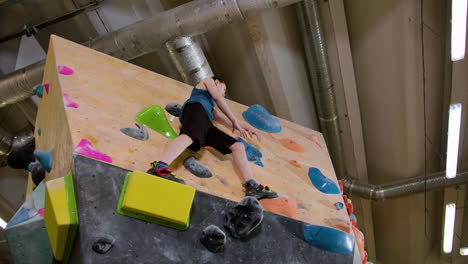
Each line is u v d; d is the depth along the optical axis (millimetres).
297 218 2867
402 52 6730
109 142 2758
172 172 2818
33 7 6402
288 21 6941
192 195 2518
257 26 6484
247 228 2588
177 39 6043
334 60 7234
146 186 2424
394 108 7504
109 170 2496
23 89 6238
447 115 7527
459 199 8867
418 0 6316
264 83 7129
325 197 3414
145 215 2412
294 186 3365
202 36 7312
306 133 4535
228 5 5832
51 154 3080
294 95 7332
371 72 7352
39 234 2521
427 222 9578
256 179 3203
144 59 7031
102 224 2303
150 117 3236
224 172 3059
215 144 3166
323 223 2988
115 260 2244
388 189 8297
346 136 8078
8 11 6348
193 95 3271
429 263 10156
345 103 7664
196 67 6160
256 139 3809
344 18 6914
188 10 5906
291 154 3898
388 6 6500
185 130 2973
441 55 7027
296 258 2686
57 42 3682
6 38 6375
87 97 3102
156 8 6891
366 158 8734
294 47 7160
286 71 7043
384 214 9625
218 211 2648
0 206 7309
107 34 6184
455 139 7008
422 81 7090
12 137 6742
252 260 2566
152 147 2961
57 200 2336
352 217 3838
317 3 6680
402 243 9758
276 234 2713
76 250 2316
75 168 2424
